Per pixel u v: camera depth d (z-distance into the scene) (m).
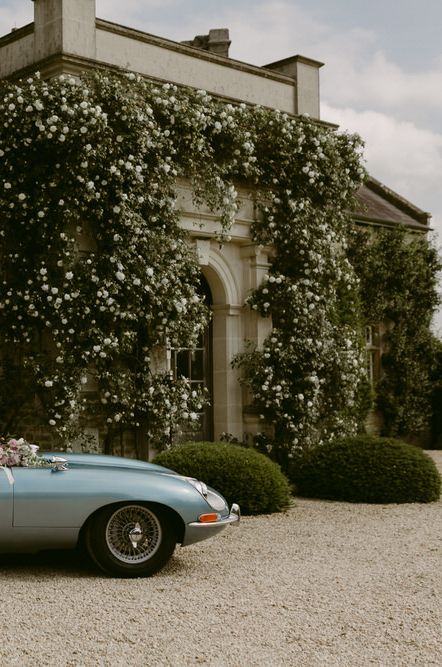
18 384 10.34
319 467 10.12
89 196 9.96
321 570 6.29
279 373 12.52
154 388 10.79
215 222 12.07
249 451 9.21
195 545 7.25
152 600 5.32
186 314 10.97
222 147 11.84
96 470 6.09
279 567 6.39
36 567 6.30
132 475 6.09
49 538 5.86
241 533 7.81
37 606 5.11
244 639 4.52
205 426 12.62
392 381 17.81
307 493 10.23
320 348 12.75
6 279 10.32
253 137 12.26
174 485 6.10
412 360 18.09
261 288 12.59
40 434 10.53
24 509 5.80
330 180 13.14
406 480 9.80
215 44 14.70
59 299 9.84
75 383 10.08
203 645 4.41
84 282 10.07
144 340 10.78
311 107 13.90
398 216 19.16
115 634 4.57
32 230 10.24
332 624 4.84
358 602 5.35
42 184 10.11
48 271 10.12
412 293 18.06
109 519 5.96
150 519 6.05
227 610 5.11
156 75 11.80
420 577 6.10
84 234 10.52
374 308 17.28
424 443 19.06
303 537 7.64
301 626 4.79
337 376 13.00
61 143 9.99
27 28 11.20
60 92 10.02
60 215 10.05
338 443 10.30
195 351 12.62
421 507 9.49
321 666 4.12
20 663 4.08
